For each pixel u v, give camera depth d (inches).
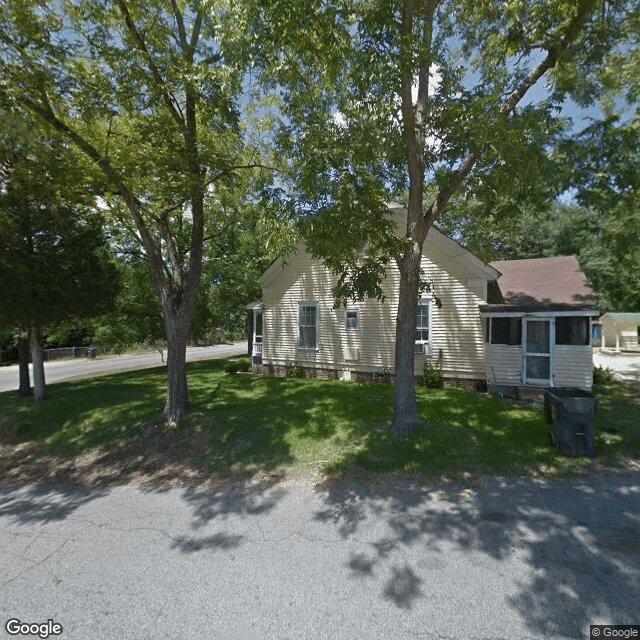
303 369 552.4
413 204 263.3
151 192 366.6
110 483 223.9
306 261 551.5
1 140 277.1
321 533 154.8
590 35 243.6
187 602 118.7
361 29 220.4
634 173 226.1
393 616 109.4
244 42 242.1
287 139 258.8
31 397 457.7
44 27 265.4
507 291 443.8
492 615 108.3
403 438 250.7
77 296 382.6
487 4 243.3
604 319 861.8
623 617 106.0
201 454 252.7
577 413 218.7
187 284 328.8
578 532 147.5
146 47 296.7
